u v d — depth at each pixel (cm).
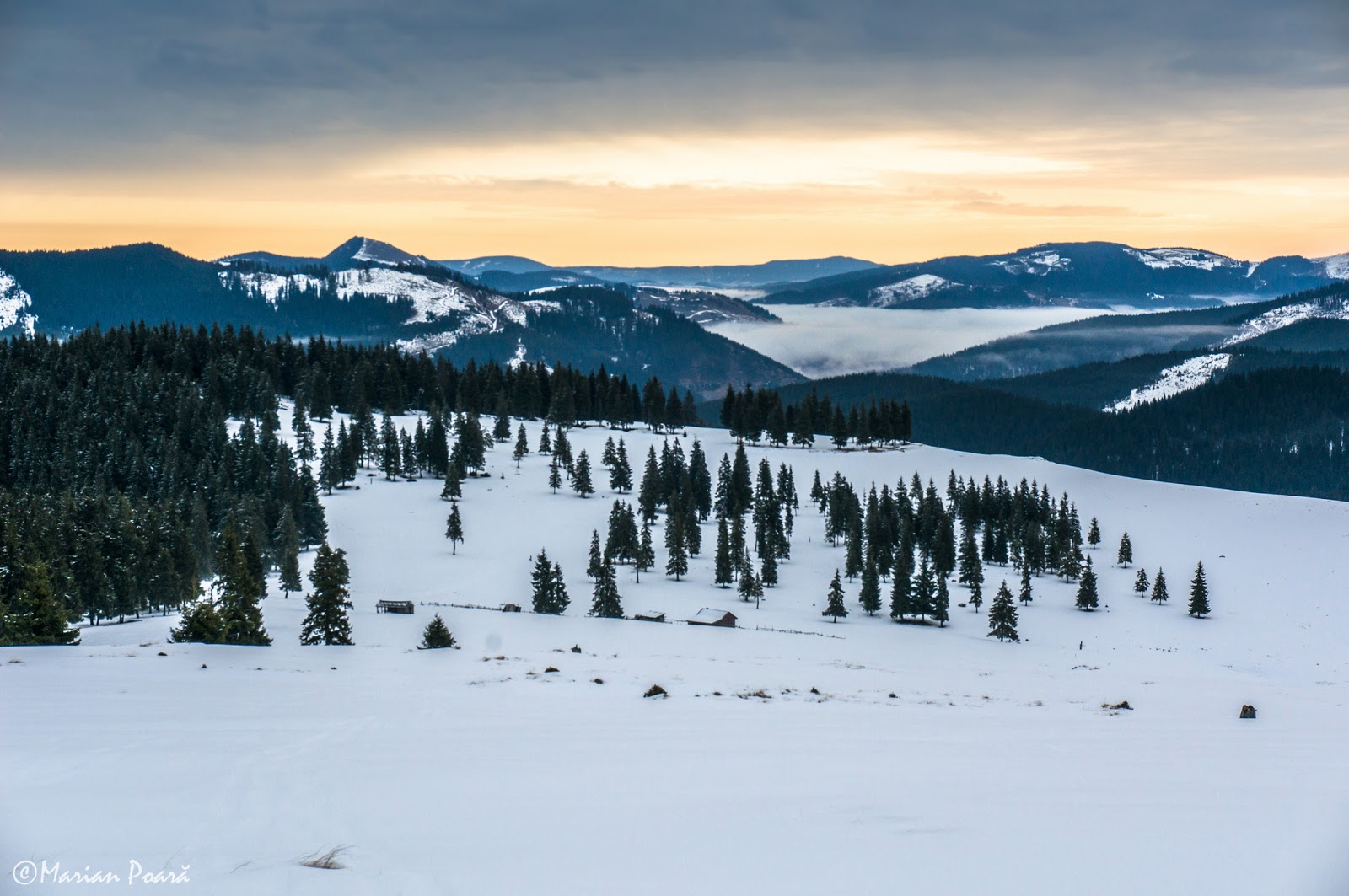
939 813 1945
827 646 8456
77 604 8212
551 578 10706
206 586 10356
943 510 17150
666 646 7538
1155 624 12106
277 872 1541
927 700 4081
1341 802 2081
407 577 12588
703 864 1631
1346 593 13462
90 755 2239
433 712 2991
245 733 2555
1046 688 5169
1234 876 1602
